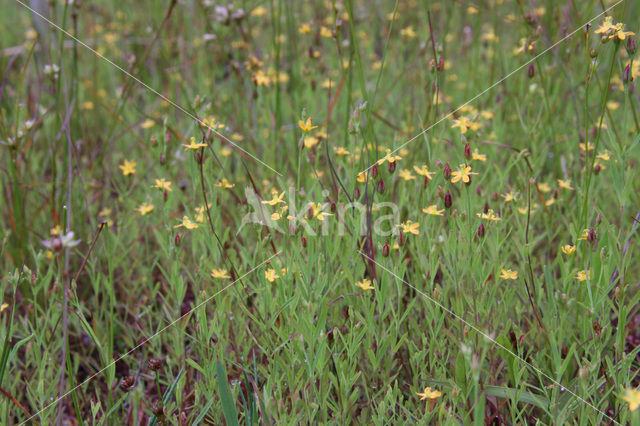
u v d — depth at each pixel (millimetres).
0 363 808
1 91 1092
